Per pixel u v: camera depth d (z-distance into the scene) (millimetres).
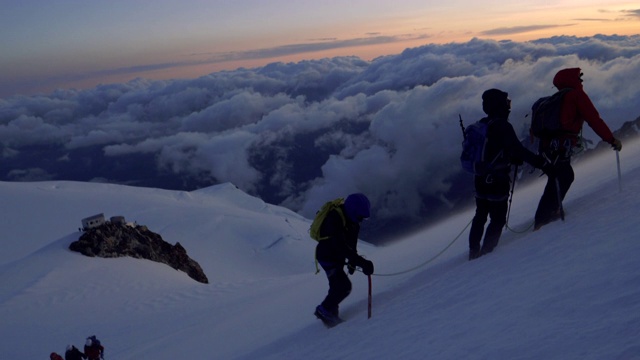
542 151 7102
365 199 7215
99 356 17625
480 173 7105
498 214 7211
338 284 7492
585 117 6812
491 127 7020
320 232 7383
